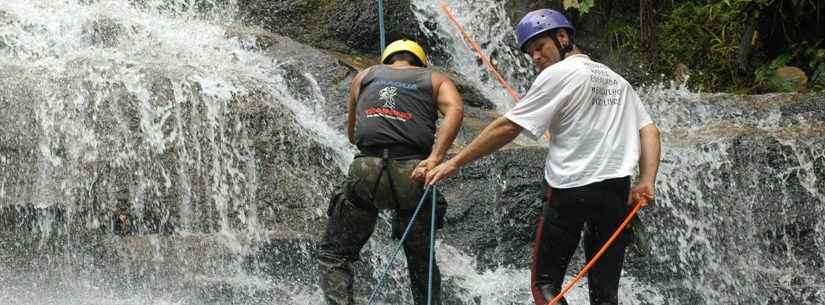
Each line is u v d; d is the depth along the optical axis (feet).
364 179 14.38
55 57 21.24
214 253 18.47
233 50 23.35
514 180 19.85
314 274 18.51
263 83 21.40
